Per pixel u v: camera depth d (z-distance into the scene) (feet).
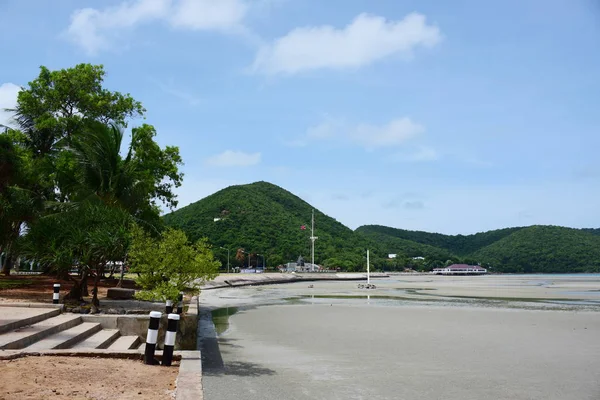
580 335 68.74
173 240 58.44
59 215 80.12
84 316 51.44
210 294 169.89
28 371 27.09
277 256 515.09
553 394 37.27
